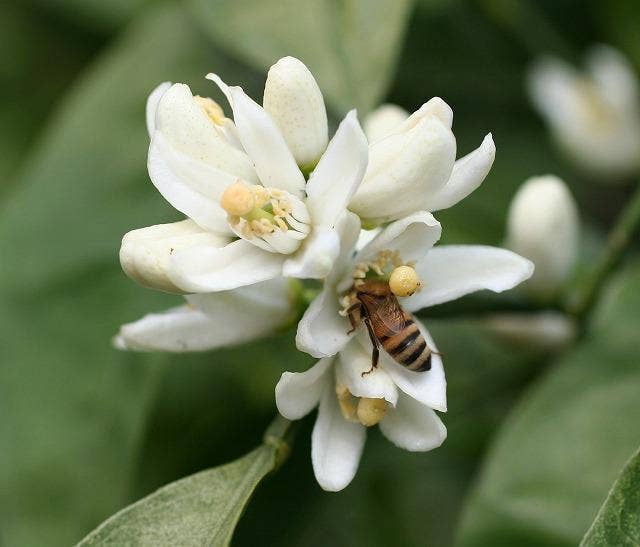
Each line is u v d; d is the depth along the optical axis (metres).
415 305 0.30
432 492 0.37
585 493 0.32
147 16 0.39
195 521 0.30
